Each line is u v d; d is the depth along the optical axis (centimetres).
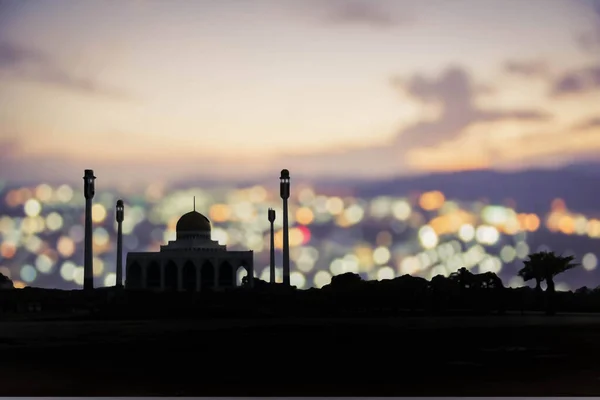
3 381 5738
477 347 7850
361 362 6731
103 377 5909
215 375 6000
